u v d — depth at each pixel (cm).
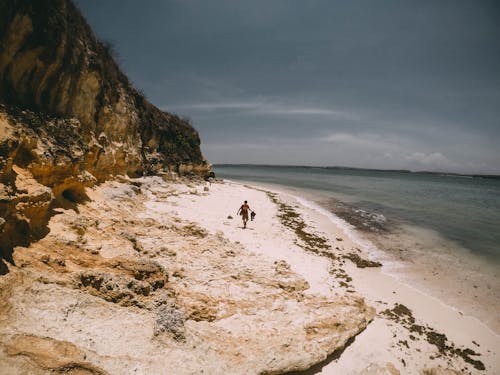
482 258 1444
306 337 671
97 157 1562
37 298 462
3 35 1053
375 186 6166
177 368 450
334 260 1286
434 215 2583
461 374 670
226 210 2050
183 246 1046
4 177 649
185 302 697
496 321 888
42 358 342
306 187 5234
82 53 1573
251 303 771
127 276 661
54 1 1346
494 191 7150
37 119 1021
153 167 2975
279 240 1484
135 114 2619
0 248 527
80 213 991
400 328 809
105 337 459
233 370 505
